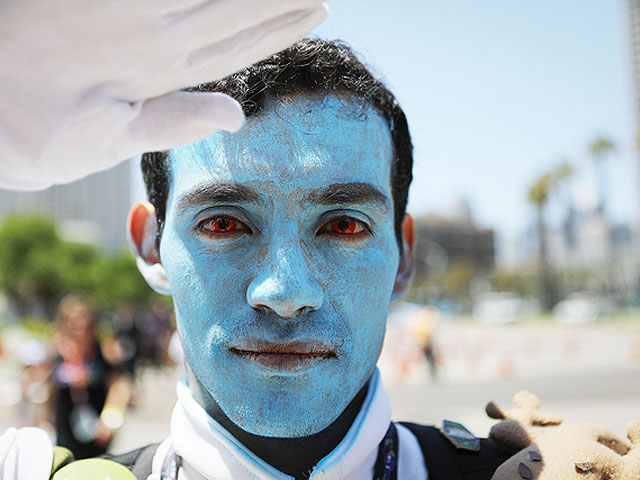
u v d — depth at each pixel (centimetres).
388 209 107
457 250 8406
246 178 98
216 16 71
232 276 98
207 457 104
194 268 100
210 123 75
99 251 6506
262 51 76
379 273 104
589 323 3331
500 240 8606
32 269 5547
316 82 102
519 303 4431
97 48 69
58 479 105
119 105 73
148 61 71
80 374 421
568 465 102
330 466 102
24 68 68
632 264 5344
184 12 70
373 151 106
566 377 1145
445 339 2470
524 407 129
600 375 1148
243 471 101
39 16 65
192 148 101
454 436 122
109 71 71
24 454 106
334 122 102
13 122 70
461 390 1033
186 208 101
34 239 5762
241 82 100
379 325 106
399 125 121
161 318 1655
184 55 72
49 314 5791
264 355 95
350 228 103
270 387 96
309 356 96
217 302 97
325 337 96
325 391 98
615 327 2916
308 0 73
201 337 99
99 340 439
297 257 95
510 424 121
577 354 1645
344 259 101
